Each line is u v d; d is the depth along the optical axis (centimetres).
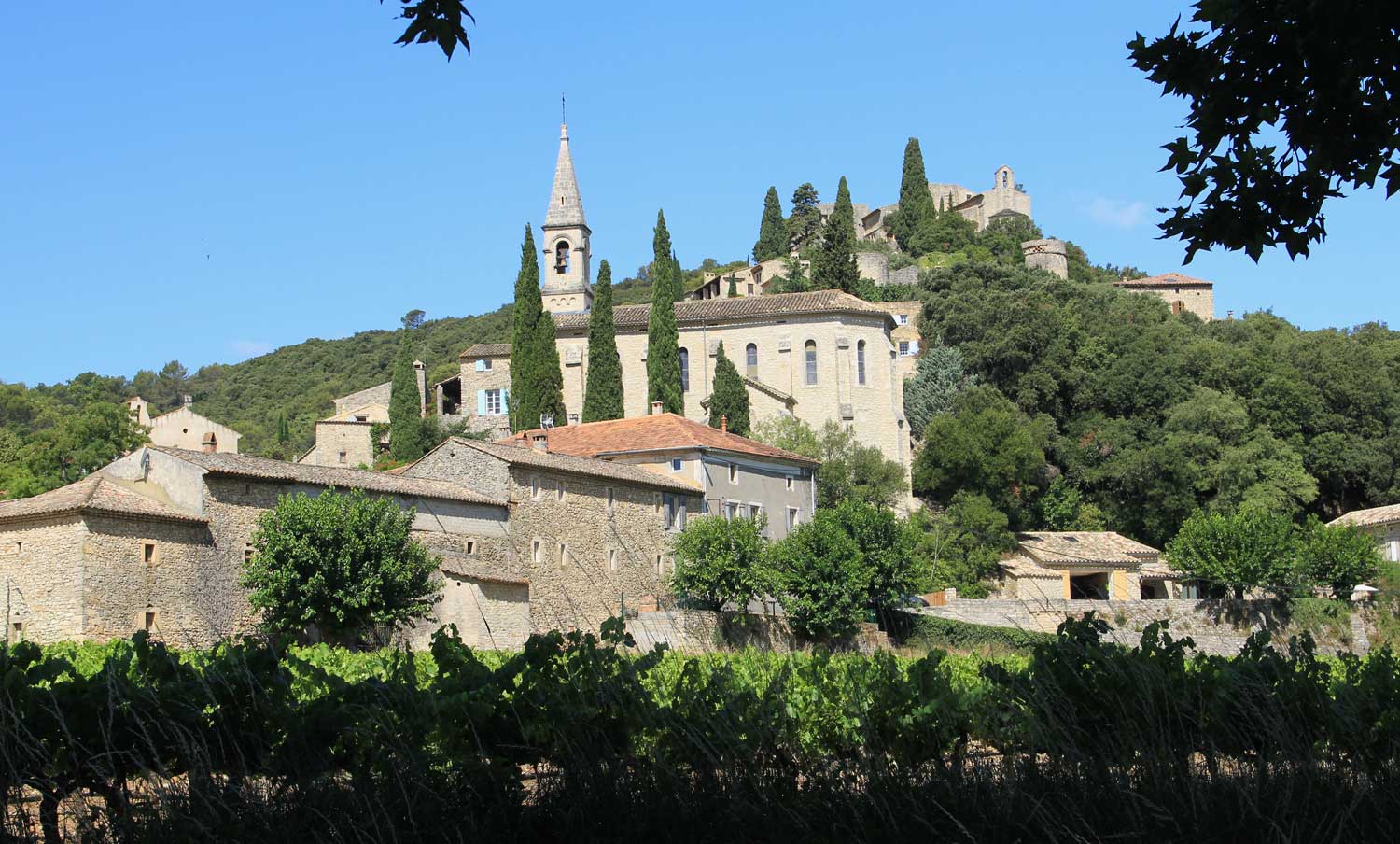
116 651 1477
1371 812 1364
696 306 9950
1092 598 7775
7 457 8388
